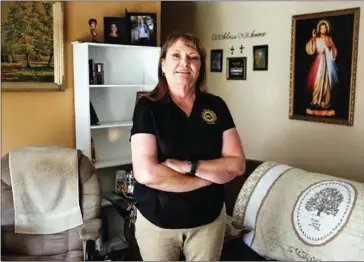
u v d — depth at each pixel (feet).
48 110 10.53
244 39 13.61
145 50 12.09
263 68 13.04
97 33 11.16
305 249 6.95
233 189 8.84
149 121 5.22
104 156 11.80
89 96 10.98
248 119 13.83
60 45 10.33
